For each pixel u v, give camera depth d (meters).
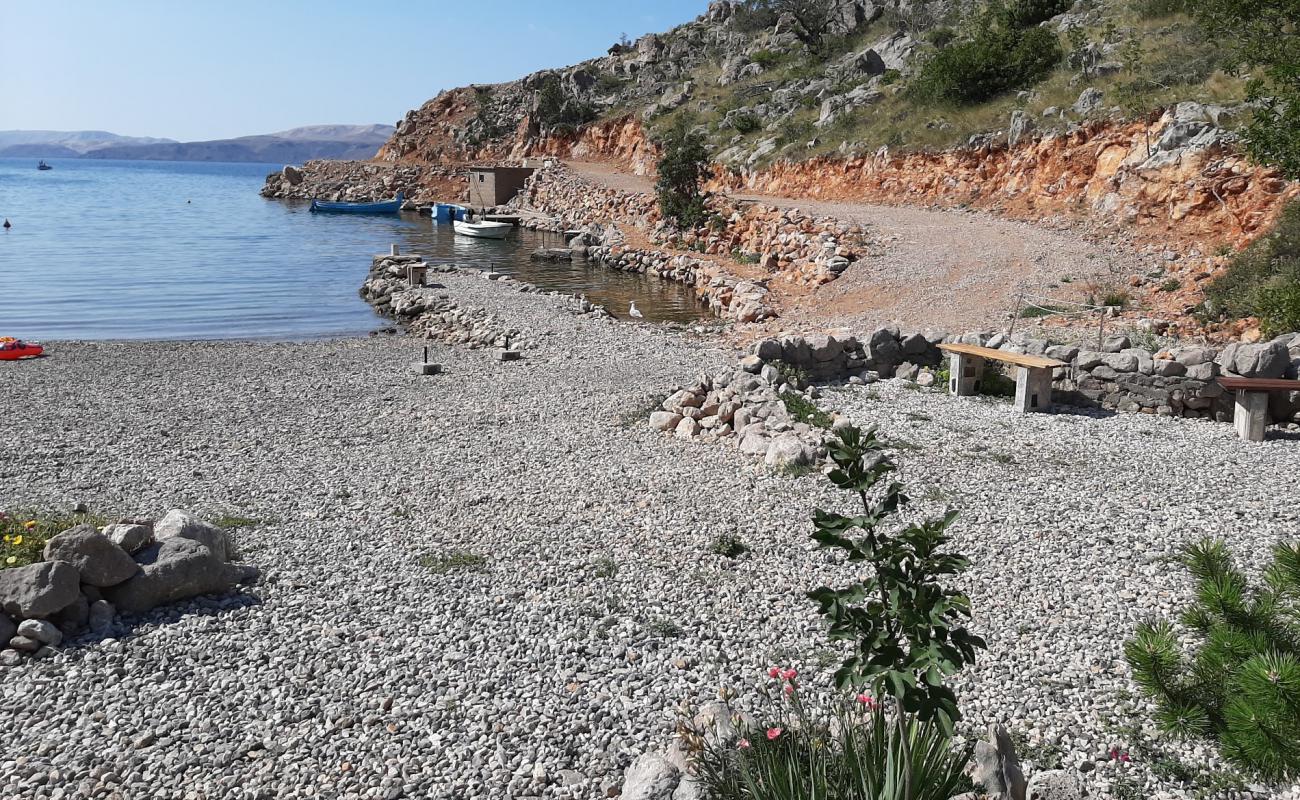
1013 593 8.07
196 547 8.03
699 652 7.11
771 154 47.94
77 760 5.59
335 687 6.52
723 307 29.03
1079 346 16.16
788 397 14.70
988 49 39.88
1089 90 32.44
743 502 10.58
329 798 5.29
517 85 91.56
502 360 20.38
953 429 13.55
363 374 19.06
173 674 6.65
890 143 39.69
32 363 20.56
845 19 67.62
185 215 71.50
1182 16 35.19
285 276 38.56
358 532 9.74
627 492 11.04
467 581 8.45
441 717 6.15
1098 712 6.24
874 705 4.83
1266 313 17.58
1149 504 10.29
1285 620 5.26
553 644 7.20
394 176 80.56
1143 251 25.20
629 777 5.05
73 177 180.50
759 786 4.34
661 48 86.81
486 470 12.09
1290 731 4.36
